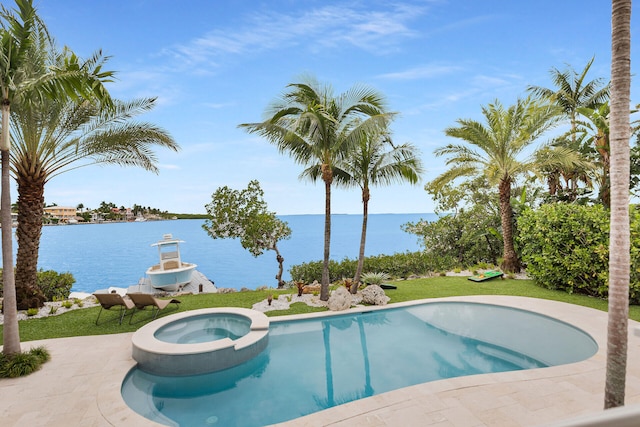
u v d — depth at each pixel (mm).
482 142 16438
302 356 8133
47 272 13398
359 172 13578
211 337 8773
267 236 21609
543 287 13633
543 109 15328
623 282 4223
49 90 7141
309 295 13148
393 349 8469
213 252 47969
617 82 4188
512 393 5590
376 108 11820
